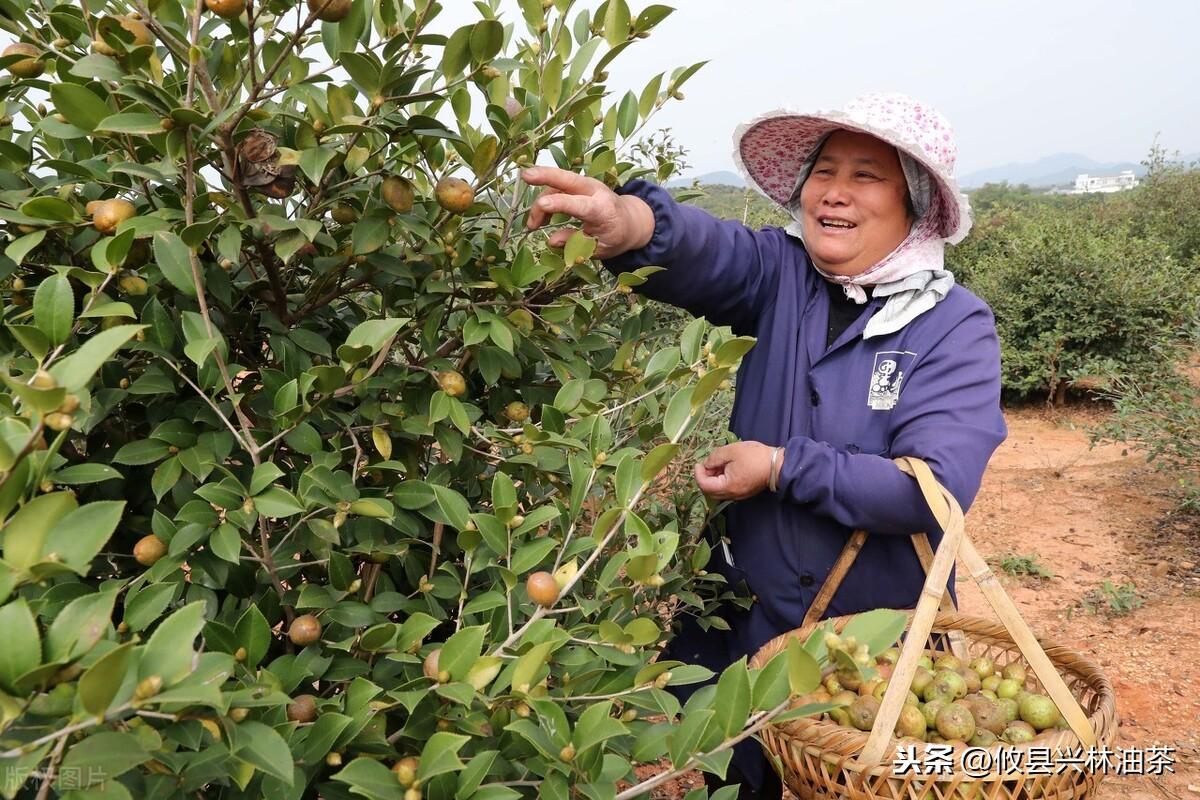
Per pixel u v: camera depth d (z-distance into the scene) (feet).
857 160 6.42
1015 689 5.90
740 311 7.14
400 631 3.92
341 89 4.00
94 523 2.55
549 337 5.22
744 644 7.11
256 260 4.79
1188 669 12.30
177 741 2.89
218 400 4.43
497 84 4.80
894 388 6.33
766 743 5.41
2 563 2.35
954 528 5.27
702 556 6.73
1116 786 9.69
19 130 5.01
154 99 3.58
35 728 2.53
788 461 5.99
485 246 4.99
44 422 2.33
